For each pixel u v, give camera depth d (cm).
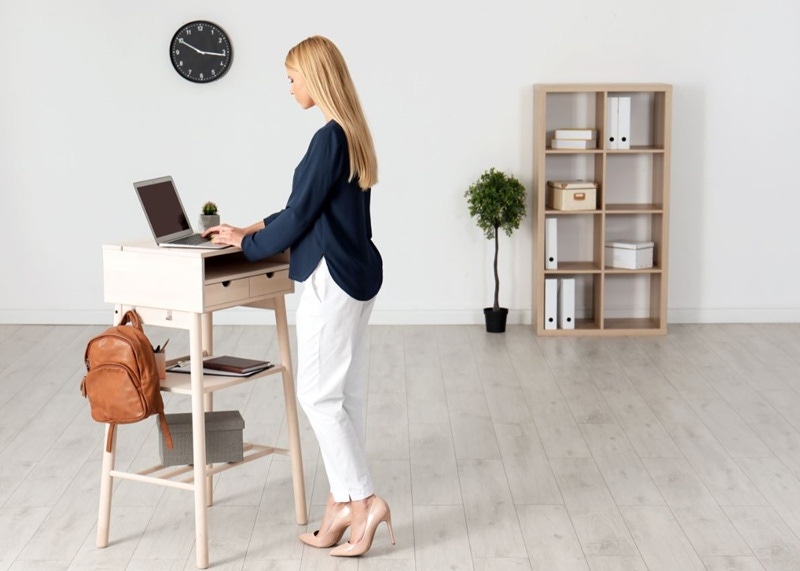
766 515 337
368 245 302
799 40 599
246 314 624
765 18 598
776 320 627
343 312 292
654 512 340
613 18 599
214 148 612
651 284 619
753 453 396
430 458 394
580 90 576
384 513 304
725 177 614
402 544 317
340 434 299
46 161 613
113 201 617
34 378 506
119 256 304
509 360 538
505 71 604
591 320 621
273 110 608
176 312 297
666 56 602
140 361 292
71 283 626
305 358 297
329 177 284
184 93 606
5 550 312
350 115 289
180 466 359
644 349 561
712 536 321
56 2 597
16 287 626
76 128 609
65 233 621
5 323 627
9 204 617
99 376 294
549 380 500
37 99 606
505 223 592
